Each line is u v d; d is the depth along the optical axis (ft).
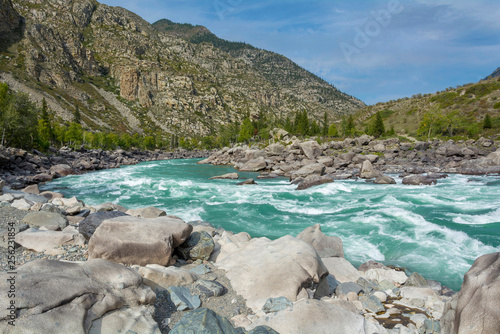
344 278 24.59
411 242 38.06
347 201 66.13
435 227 43.57
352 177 111.14
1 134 170.09
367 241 39.14
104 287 13.26
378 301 19.26
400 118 437.99
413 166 142.72
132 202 65.87
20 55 558.56
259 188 87.97
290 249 21.03
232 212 56.34
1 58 523.29
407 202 62.85
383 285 23.94
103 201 66.85
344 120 368.68
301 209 58.80
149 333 12.17
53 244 23.35
